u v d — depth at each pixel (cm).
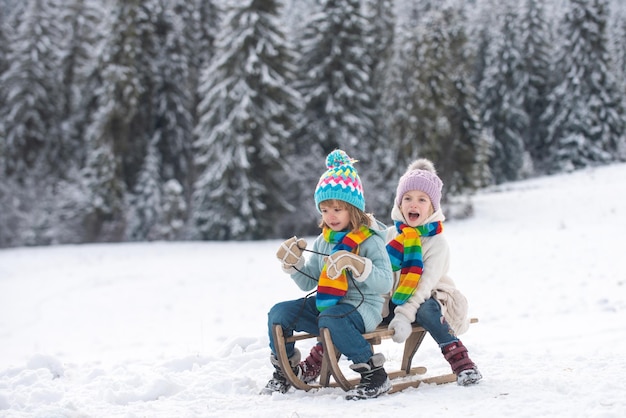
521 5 4762
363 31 3133
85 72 3506
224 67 2841
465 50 3628
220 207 2816
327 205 366
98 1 4094
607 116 4381
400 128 3056
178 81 3406
